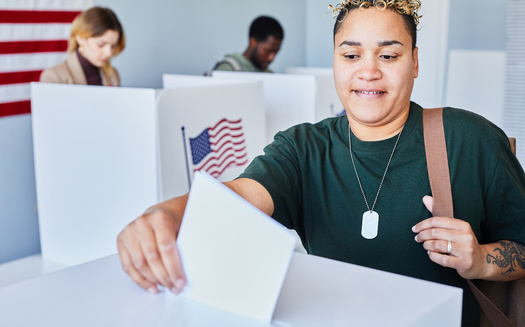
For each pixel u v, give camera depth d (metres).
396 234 1.12
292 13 4.92
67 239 2.60
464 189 1.11
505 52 4.37
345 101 1.14
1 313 0.63
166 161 2.25
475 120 1.15
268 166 1.13
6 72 2.94
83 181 2.49
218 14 4.18
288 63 4.97
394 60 1.08
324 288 0.70
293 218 1.16
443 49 4.58
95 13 3.19
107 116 2.36
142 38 3.63
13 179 3.04
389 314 0.63
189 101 2.33
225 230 0.63
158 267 0.67
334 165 1.18
